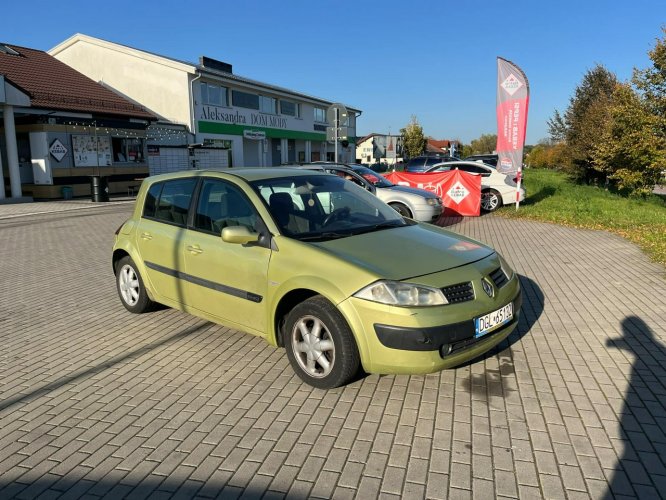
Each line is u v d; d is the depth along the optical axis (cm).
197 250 452
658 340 462
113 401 367
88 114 2052
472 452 296
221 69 3478
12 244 1034
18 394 381
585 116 2675
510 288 394
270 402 360
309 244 386
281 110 3691
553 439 307
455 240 432
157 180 534
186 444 310
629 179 1518
